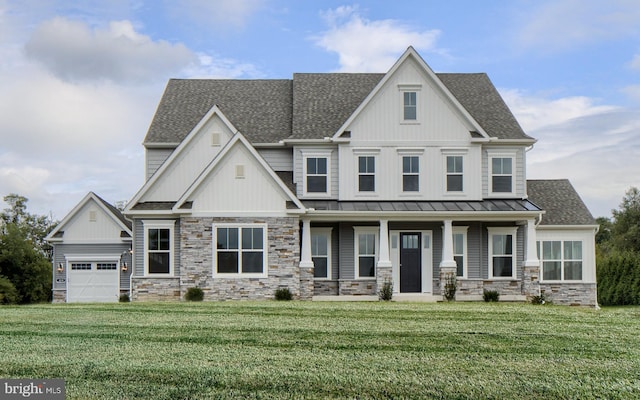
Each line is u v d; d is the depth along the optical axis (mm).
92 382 10406
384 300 23812
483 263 26250
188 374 10867
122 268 29141
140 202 25391
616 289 33844
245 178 23938
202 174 23781
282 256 23844
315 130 26656
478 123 26422
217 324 15922
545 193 28125
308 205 25281
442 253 25641
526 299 24344
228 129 26047
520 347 13094
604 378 10758
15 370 11070
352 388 10172
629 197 64000
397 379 10625
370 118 26062
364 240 26078
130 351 12594
